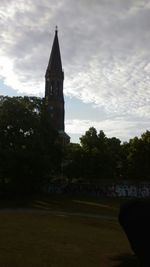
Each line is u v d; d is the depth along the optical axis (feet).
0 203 219.41
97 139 327.06
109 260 72.54
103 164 317.42
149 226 12.39
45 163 250.16
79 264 68.90
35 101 278.87
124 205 13.05
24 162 247.09
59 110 525.34
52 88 528.63
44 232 104.27
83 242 91.76
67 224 126.21
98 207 198.08
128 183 269.44
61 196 254.06
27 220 130.41
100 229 118.62
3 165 243.19
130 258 73.97
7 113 261.24
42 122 274.36
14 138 255.91
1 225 114.11
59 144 281.95
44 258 72.64
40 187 266.77
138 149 329.31
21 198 242.17
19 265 66.90
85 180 293.84
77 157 320.29
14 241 88.28
